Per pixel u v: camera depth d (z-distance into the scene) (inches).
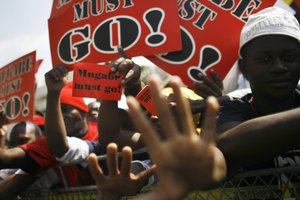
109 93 100.6
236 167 58.8
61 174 121.7
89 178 116.0
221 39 101.0
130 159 58.4
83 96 100.7
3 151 115.1
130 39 104.0
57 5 114.9
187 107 37.5
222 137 58.7
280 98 79.8
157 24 102.3
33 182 122.5
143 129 36.6
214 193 81.3
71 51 109.8
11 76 136.4
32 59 130.1
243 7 101.1
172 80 37.9
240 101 84.7
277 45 78.3
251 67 81.1
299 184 73.0
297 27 80.7
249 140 56.0
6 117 136.6
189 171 36.3
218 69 100.4
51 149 114.6
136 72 99.1
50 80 111.3
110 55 105.3
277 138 54.8
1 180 137.0
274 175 73.7
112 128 102.9
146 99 91.7
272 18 79.4
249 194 77.0
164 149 36.4
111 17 105.8
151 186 86.0
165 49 101.0
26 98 130.5
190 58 101.6
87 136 156.7
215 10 102.0
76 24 109.6
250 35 80.7
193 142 36.0
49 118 112.8
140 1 103.8
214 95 96.0
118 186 59.3
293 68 79.0
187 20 102.8
